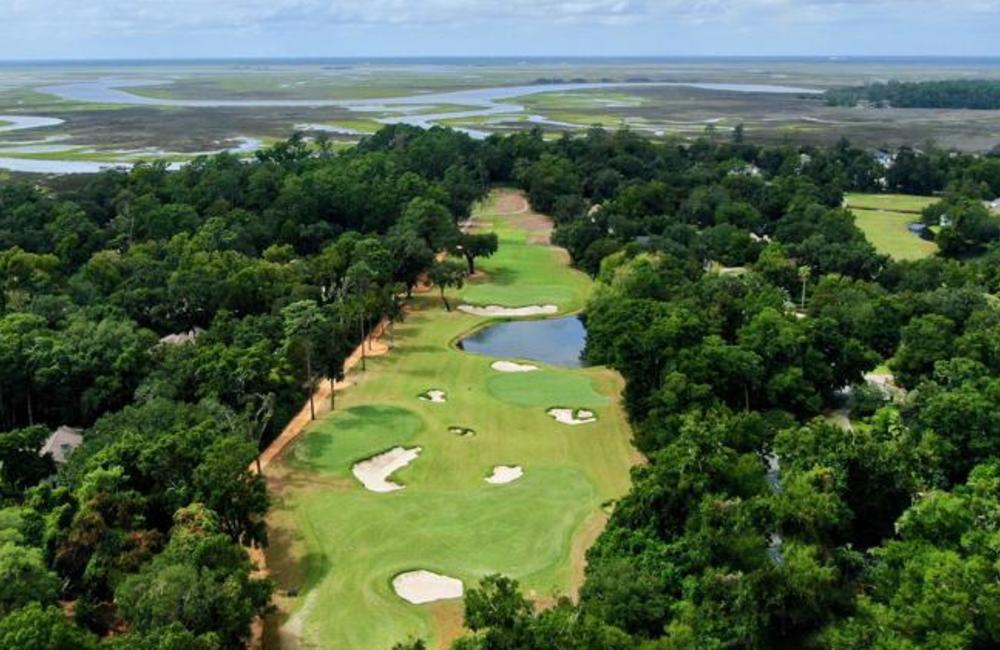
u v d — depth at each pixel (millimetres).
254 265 100062
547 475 63406
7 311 85438
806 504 47812
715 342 73125
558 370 86562
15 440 57594
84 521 46219
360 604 48406
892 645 39156
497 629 37500
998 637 39688
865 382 76250
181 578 40312
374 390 80188
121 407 71750
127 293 93812
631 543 48812
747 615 42094
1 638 36469
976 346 74312
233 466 50562
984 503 48688
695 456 50469
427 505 59000
